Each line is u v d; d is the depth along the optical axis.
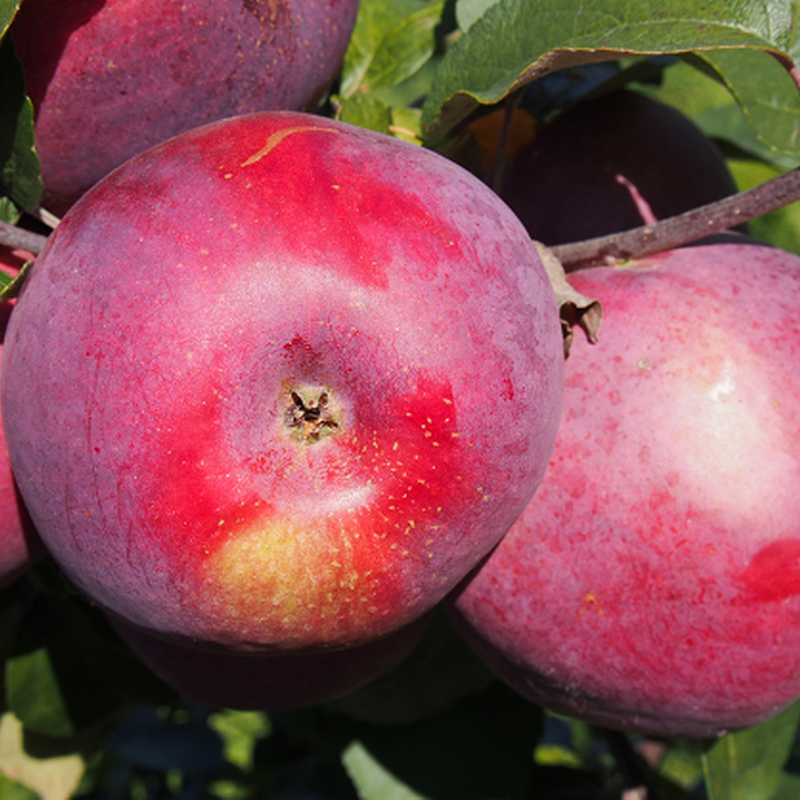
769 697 0.28
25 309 0.25
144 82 0.27
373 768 0.35
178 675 0.31
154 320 0.24
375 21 0.35
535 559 0.27
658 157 0.32
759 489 0.26
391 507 0.25
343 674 0.31
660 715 0.28
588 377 0.27
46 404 0.24
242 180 0.24
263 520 0.24
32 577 0.33
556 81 0.33
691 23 0.27
